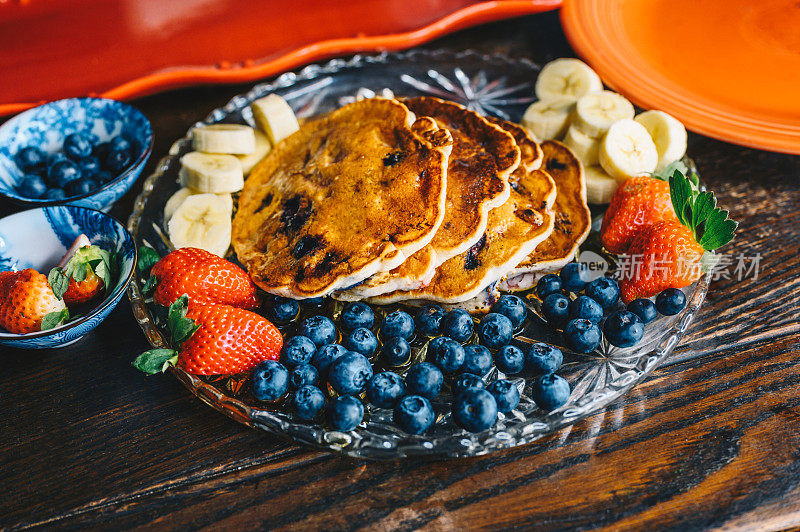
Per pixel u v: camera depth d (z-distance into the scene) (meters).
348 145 0.56
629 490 0.48
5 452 0.50
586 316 0.52
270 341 0.51
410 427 0.48
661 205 0.54
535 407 0.50
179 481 0.49
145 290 0.52
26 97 0.63
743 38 0.66
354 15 0.68
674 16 0.68
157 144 0.63
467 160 0.56
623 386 0.50
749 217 0.58
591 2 0.68
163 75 0.64
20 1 0.66
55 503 0.48
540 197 0.55
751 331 0.53
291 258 0.54
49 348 0.53
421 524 0.47
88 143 0.60
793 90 0.62
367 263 0.51
